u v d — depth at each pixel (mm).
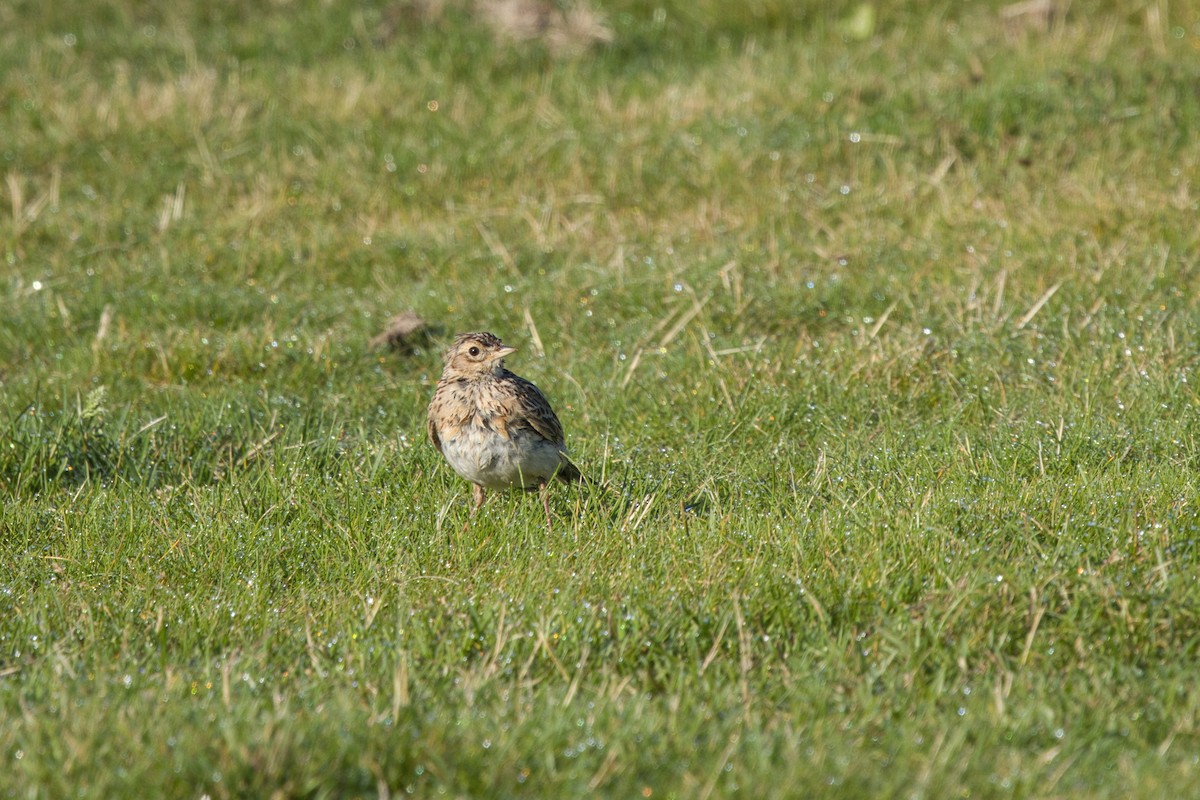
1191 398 12828
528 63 25703
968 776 7309
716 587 9438
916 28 25750
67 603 9875
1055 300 15586
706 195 20297
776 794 7059
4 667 8898
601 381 14602
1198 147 20031
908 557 9695
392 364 15867
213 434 13531
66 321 16781
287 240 19344
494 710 8008
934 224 18469
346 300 17625
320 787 7234
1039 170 19906
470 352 11586
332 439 13023
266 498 11781
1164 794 7004
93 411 13289
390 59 26031
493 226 19641
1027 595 9094
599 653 8914
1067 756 7562
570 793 7191
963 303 15703
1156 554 9414
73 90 24516
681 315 16328
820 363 14578
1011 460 11859
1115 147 20312
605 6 27719
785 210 19344
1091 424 12477
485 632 9086
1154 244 16938
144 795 7102
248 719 7660
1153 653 8688
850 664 8648
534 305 16922
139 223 20188
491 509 11570
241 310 17219
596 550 10312
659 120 22297
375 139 22438
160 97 23828
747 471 12188
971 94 21672
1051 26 25062
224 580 10328
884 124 21219
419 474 12352
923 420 13375
